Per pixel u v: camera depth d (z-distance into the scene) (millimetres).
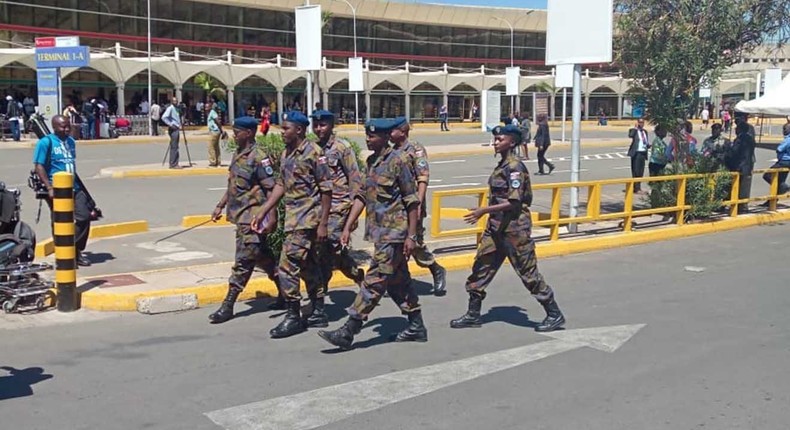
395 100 62531
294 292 7289
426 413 5375
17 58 37000
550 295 7434
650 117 14703
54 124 9250
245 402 5578
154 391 5809
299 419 5266
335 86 57188
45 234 12398
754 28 14055
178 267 10055
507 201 7156
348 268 8273
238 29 53812
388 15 61594
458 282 9938
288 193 7227
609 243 12547
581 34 12305
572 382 6023
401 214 6676
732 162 15492
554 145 37562
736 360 6582
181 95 46875
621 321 7891
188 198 17234
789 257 11680
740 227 14828
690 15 14109
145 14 48875
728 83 53281
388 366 6418
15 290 7898
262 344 7074
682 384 5977
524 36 69500
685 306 8547
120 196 17406
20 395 5715
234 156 7742
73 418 5270
